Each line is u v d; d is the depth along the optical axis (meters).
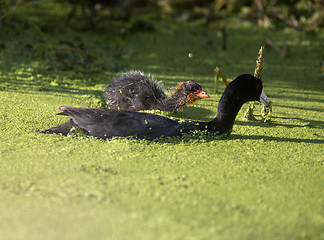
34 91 10.02
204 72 12.36
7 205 5.40
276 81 12.02
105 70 11.94
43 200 5.55
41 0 12.56
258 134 8.41
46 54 12.40
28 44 12.71
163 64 12.74
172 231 5.01
